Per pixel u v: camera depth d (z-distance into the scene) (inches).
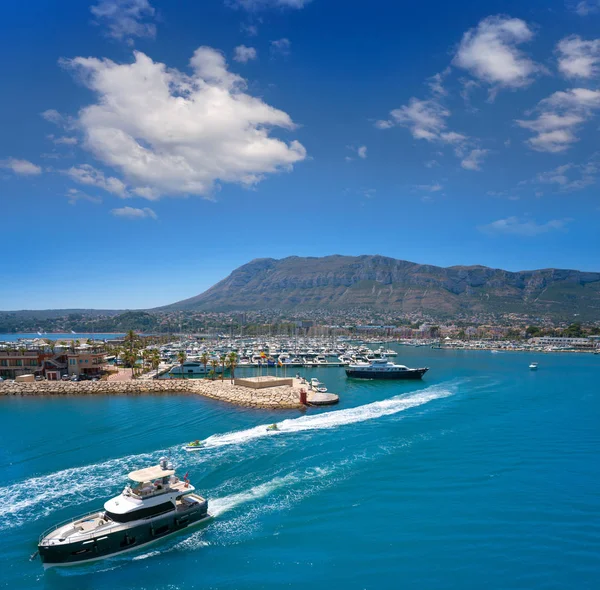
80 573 1668.3
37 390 5147.6
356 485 2359.7
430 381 6363.2
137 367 6830.7
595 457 2802.7
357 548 1796.3
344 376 6953.7
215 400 4680.1
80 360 6013.8
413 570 1658.5
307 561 1716.3
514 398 4894.2
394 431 3378.4
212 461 2687.0
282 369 7869.1
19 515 2039.9
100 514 1924.2
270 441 3088.1
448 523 1984.5
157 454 2802.7
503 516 2048.5
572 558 1731.1
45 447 2965.1
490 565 1688.0
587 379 6648.6
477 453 2861.7
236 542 1849.2
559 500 2207.2
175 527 1923.0
